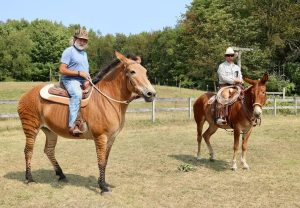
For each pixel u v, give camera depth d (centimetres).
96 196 667
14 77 7256
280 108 2316
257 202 644
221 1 4688
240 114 846
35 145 1199
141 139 1339
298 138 1377
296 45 4494
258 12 4103
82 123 668
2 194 673
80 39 682
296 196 679
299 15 4075
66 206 614
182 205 626
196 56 4172
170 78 6694
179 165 933
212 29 4131
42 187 717
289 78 4316
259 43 4050
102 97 665
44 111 692
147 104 2703
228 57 922
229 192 702
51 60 7506
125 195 676
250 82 823
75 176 806
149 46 7388
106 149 692
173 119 1911
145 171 863
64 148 1138
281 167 908
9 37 7244
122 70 663
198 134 999
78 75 668
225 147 1193
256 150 1137
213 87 5025
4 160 962
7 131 1490
